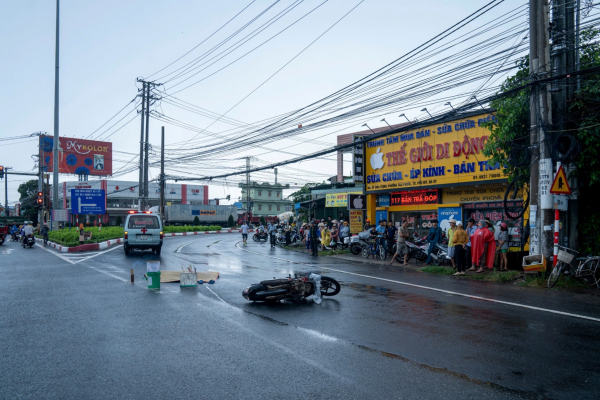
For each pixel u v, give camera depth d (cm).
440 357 555
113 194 6831
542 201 1175
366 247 1930
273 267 1580
